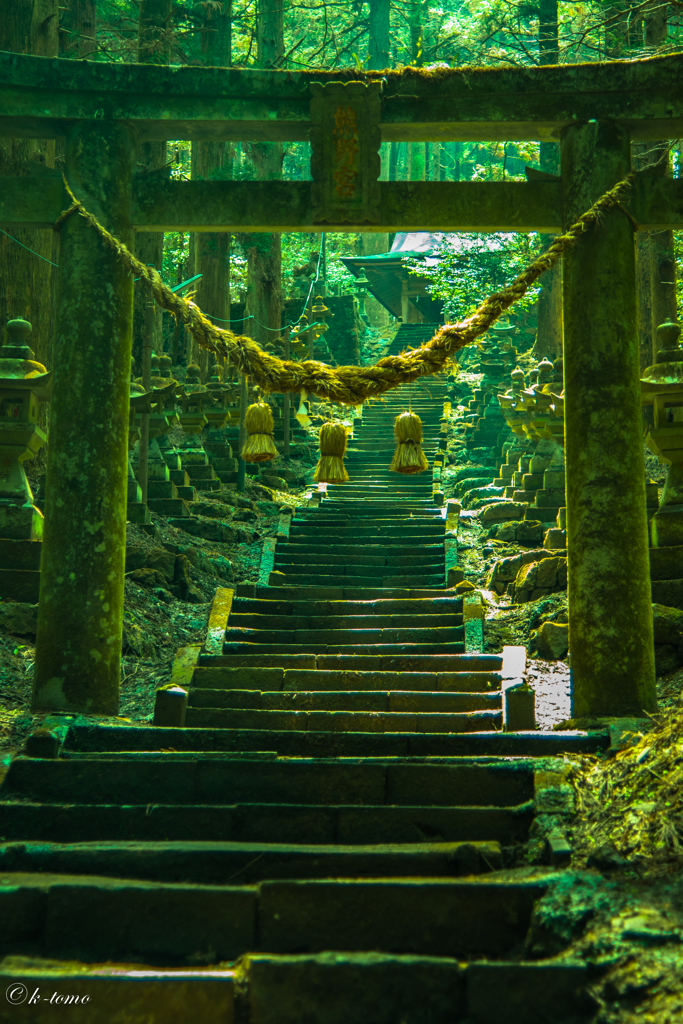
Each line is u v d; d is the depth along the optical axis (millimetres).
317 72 6238
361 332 29422
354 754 4969
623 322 5922
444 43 19281
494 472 15164
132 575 8969
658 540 7293
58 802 4445
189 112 6238
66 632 5770
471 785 4367
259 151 19453
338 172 6188
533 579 8773
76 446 5922
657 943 2832
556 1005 2809
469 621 8188
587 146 6090
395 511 12414
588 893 3182
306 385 5684
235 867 3738
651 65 6070
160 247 15047
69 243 6090
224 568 9930
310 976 2914
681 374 7094
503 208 6258
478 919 3291
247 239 19516
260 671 7062
